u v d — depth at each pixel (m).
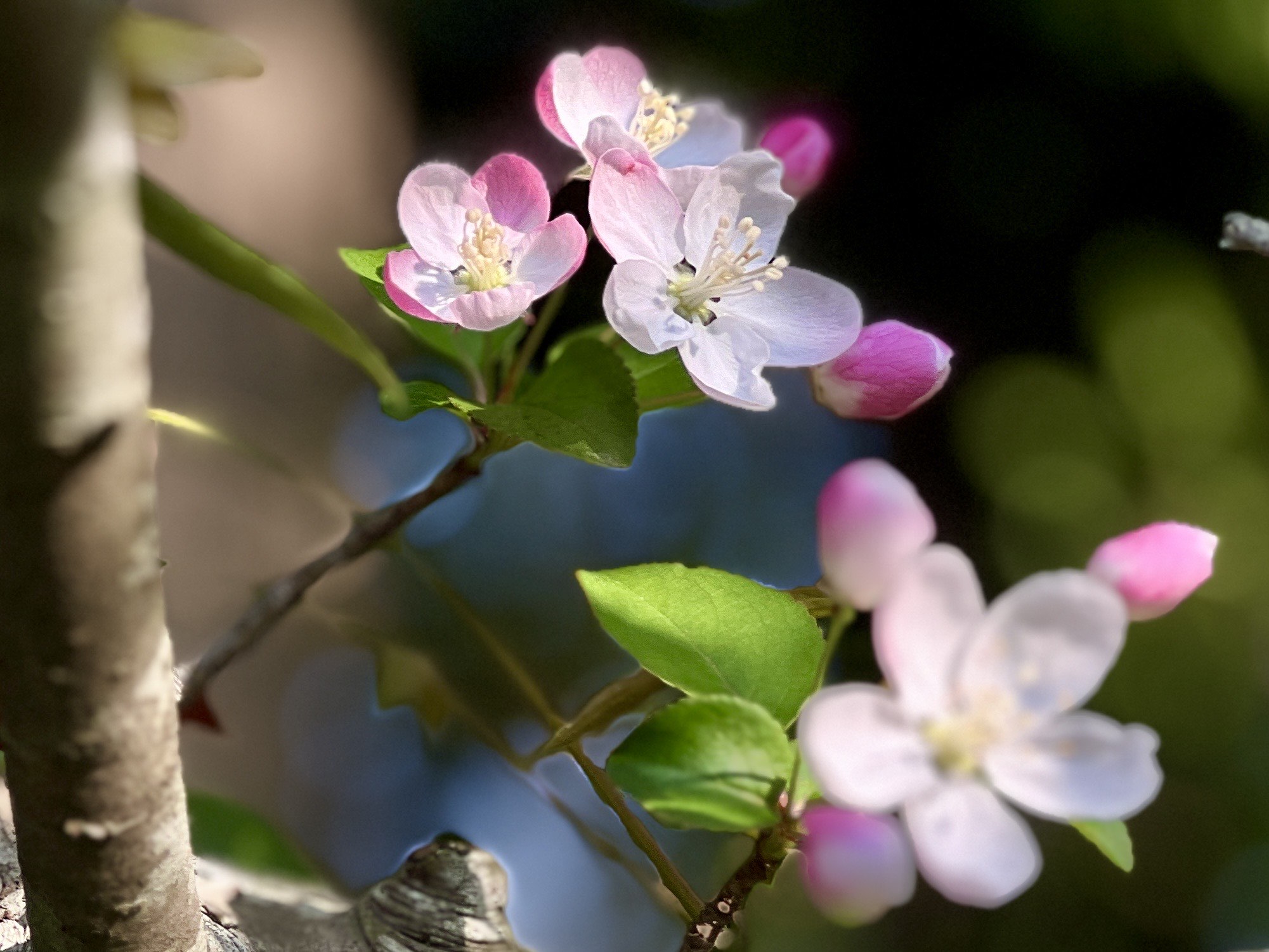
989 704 0.64
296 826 0.95
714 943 0.65
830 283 0.68
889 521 0.63
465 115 1.77
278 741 0.97
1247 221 0.68
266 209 1.17
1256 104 1.58
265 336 1.07
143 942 0.63
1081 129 1.72
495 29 1.78
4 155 0.59
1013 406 1.66
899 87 1.79
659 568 0.67
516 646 1.42
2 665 0.61
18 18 0.59
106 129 0.59
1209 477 1.53
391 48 1.43
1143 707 1.47
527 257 0.68
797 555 1.65
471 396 0.70
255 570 0.97
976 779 0.64
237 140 1.17
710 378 0.67
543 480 1.54
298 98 1.23
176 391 1.00
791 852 0.65
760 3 1.78
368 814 0.96
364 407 1.13
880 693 0.64
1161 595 0.65
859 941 1.35
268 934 0.69
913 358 0.68
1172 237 1.66
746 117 1.78
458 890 0.69
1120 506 1.55
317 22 1.30
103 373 0.60
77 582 0.61
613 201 0.67
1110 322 1.62
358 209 1.28
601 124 0.68
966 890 0.63
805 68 1.79
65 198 0.59
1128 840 0.65
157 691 0.62
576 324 1.28
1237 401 1.55
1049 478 1.60
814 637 0.66
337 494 0.71
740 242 0.68
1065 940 1.46
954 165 1.79
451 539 1.45
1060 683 0.64
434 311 0.67
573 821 0.72
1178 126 1.68
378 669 0.74
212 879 0.70
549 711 0.73
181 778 0.63
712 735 0.64
